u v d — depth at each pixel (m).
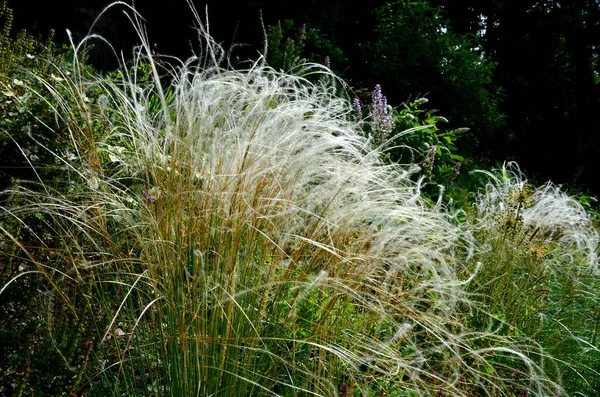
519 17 15.88
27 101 2.79
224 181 2.27
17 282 2.32
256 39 8.85
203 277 2.07
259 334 2.19
